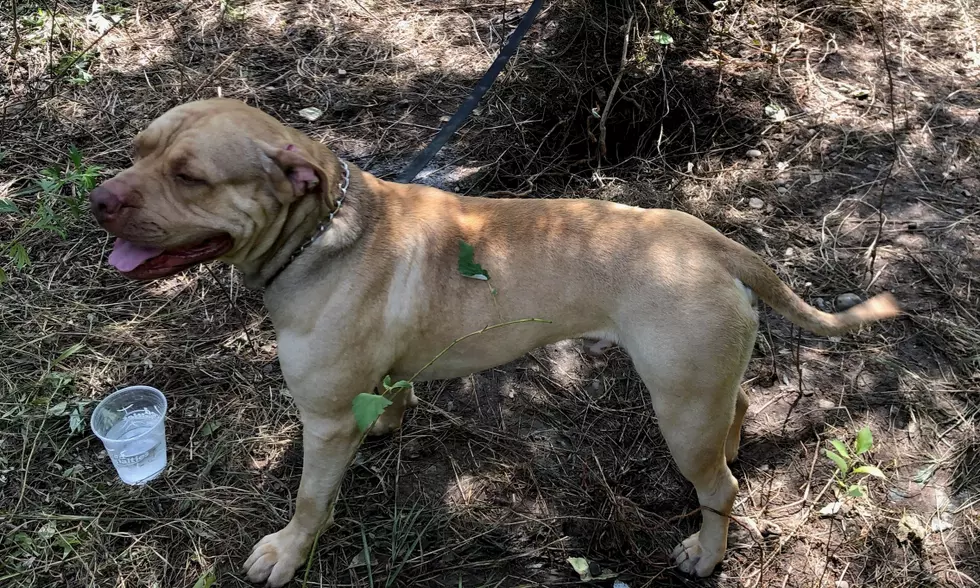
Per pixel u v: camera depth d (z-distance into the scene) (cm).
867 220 426
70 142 423
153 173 197
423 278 235
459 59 524
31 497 275
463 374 261
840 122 492
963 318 372
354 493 292
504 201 251
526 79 481
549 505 296
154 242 200
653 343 228
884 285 388
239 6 554
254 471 293
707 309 224
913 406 333
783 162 461
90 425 296
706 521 267
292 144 210
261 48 518
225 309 351
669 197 427
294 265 223
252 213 207
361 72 508
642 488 304
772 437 323
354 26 550
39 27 501
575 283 233
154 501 279
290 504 284
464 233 239
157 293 355
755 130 481
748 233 413
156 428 279
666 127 473
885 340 363
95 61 485
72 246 370
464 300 237
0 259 357
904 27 589
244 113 210
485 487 300
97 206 191
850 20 584
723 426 240
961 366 351
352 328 225
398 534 280
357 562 271
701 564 274
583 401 336
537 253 235
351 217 226
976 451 314
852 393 340
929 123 497
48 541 263
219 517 277
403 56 525
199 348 333
